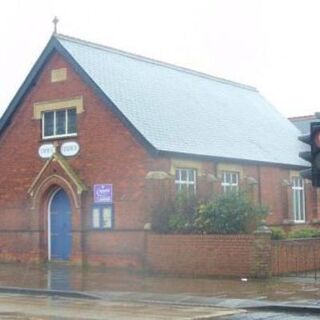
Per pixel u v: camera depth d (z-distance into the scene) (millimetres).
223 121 30719
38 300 17609
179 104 29062
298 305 15562
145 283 20375
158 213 23719
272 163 30203
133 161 24672
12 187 27875
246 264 20953
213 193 24453
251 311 15484
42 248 26719
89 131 25922
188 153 25250
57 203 26703
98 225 25328
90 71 26328
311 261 22969
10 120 28203
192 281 20719
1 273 23625
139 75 29109
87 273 23438
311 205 33344
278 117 37188
